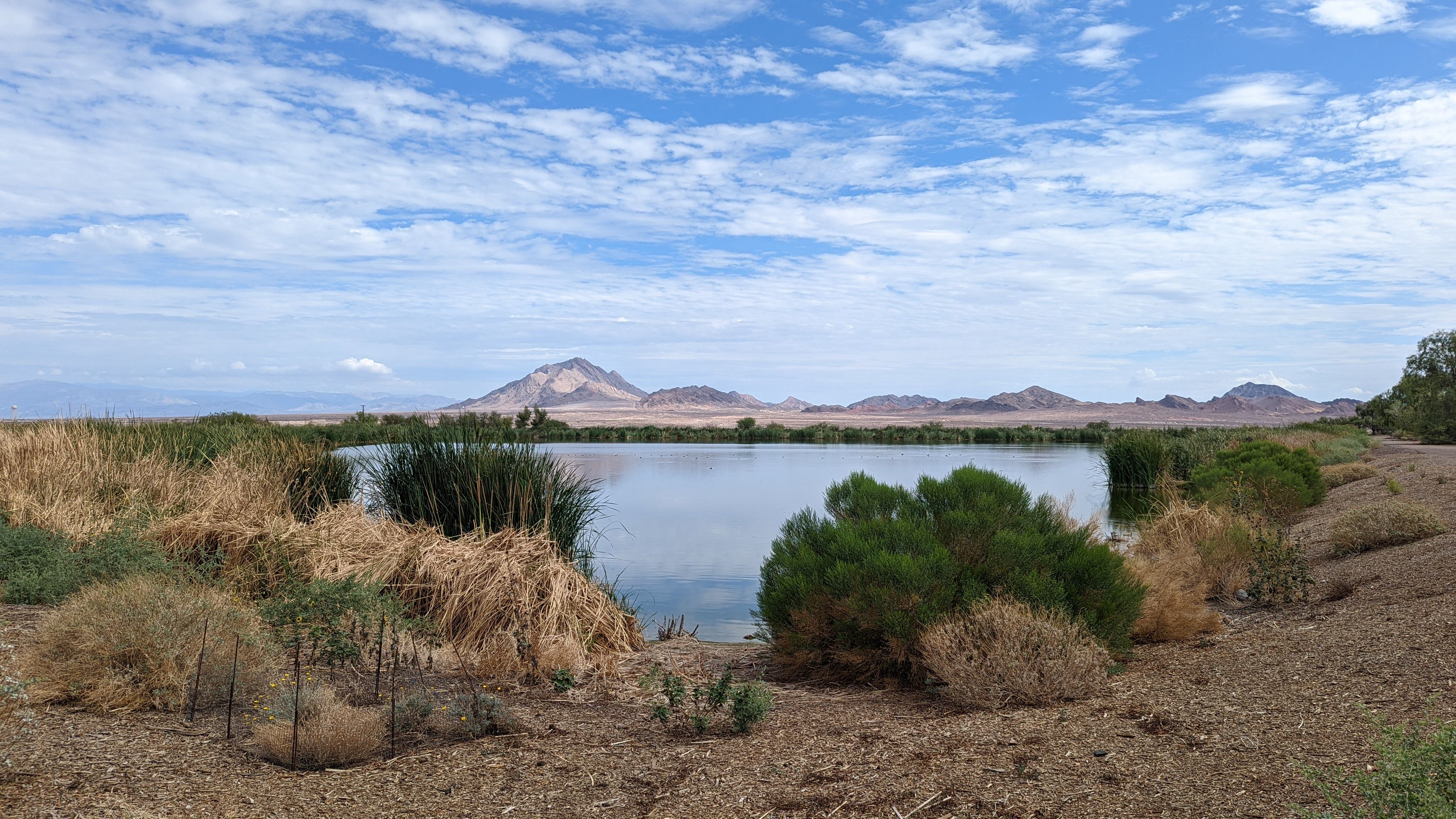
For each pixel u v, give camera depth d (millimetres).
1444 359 40781
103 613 4457
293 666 5145
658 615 9039
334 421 78188
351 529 7684
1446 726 2789
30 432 10500
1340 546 9523
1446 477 14375
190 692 4367
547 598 6820
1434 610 5555
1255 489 14031
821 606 5918
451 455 8570
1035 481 25859
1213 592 8500
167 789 3271
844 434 76000
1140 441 23750
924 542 6074
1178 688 4535
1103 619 5785
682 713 4598
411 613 6688
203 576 6555
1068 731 3857
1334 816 2541
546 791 3412
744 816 3090
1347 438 32188
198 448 11562
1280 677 4488
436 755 3902
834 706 4957
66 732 3834
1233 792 2961
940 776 3363
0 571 6781
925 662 5160
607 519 16922
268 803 3215
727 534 14789
